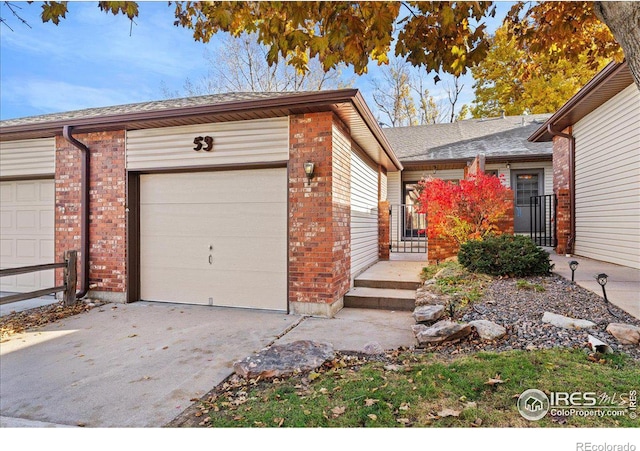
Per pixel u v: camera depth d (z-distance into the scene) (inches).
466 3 115.1
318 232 216.1
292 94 232.8
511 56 612.1
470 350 142.1
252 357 144.9
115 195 255.1
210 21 138.8
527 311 168.7
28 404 122.7
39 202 287.1
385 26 111.8
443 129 578.9
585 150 315.3
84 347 173.5
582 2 132.6
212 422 106.7
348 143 252.7
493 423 93.4
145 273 258.8
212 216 245.6
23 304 256.1
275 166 230.7
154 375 142.1
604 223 285.6
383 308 233.5
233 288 241.0
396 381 118.7
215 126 235.8
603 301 173.3
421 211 327.9
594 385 105.1
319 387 121.3
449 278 229.0
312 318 212.2
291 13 112.8
